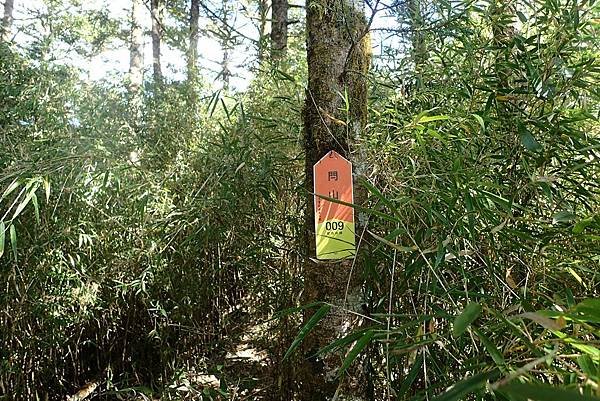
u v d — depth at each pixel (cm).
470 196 136
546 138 153
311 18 172
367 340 105
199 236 249
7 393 239
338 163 161
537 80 157
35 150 222
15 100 245
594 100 187
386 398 162
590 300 73
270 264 248
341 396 159
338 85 168
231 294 302
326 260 164
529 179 147
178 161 305
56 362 264
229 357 279
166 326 281
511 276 141
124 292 257
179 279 273
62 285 246
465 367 116
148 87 416
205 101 392
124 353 283
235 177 227
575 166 143
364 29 173
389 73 205
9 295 229
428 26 190
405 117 172
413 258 149
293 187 234
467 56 180
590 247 139
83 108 297
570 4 167
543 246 136
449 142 160
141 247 259
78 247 246
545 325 69
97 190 250
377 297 165
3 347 232
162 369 278
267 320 252
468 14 188
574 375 81
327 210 160
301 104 239
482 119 149
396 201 143
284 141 240
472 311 80
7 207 213
